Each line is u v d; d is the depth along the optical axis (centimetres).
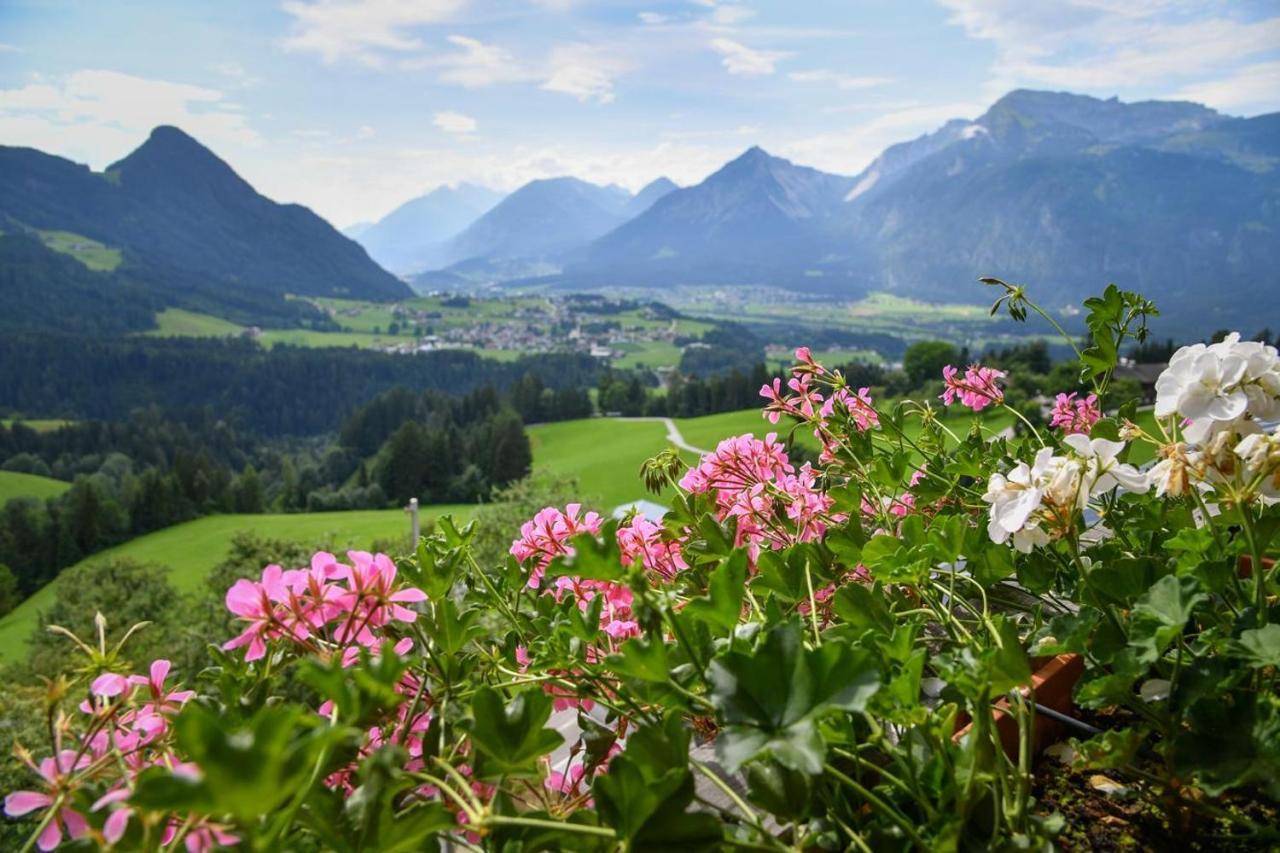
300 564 4031
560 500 3731
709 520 163
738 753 87
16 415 17000
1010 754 134
